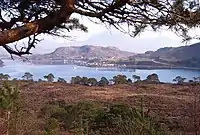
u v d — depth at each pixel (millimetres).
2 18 3283
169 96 24953
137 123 5836
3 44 2713
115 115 10648
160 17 3020
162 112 16484
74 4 2902
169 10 2982
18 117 7344
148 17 3006
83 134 10008
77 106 13789
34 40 3184
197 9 3008
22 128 7449
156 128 6473
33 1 3168
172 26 3078
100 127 10648
